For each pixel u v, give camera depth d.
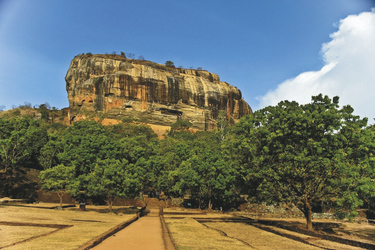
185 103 156.00
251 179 29.73
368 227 32.84
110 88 140.38
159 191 58.50
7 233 15.16
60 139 60.69
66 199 44.47
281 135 25.45
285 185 28.73
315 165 24.08
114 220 25.92
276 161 27.19
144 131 102.94
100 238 15.16
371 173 24.69
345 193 22.98
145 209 44.72
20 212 25.59
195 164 42.06
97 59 148.25
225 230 25.28
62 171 37.03
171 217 32.22
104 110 139.75
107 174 34.94
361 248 18.86
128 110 142.00
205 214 37.84
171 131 126.88
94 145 48.84
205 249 14.46
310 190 26.44
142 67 150.50
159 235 18.55
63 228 18.38
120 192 35.25
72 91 146.50
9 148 49.22
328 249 18.03
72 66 152.25
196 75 178.25
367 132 25.05
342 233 27.20
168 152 64.62
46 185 35.72
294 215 44.59
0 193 41.75
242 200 47.62
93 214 31.39
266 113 29.20
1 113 151.88
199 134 119.44
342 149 23.66
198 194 43.66
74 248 12.34
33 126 60.97
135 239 16.50
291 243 19.86
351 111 25.78
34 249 11.66
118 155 49.53
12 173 48.28
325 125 25.05
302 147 25.66
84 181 40.22
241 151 29.55
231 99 174.38
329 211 45.38
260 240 20.56
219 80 185.50
